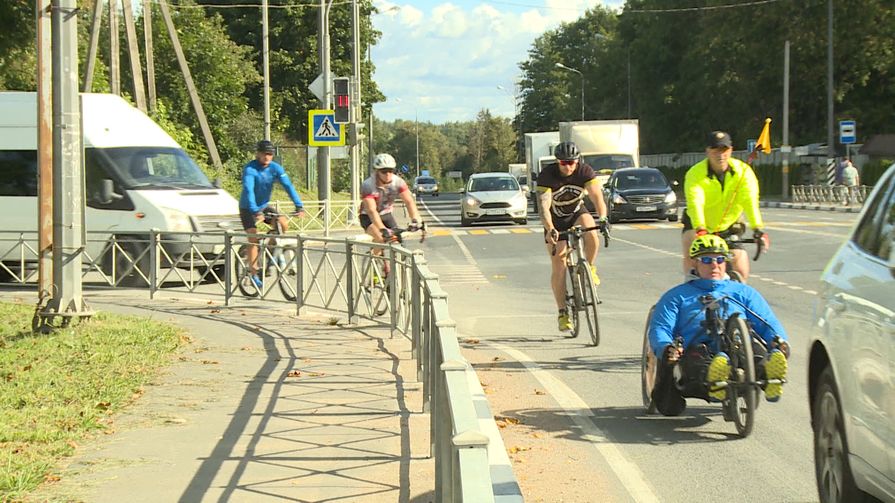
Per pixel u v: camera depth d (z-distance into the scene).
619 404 13.72
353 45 57.53
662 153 124.06
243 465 10.86
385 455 11.26
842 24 90.50
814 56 92.31
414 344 17.48
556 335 20.08
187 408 13.57
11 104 31.16
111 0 49.84
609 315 22.72
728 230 14.83
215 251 27.58
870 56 90.56
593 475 10.48
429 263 36.53
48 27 20.62
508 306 25.06
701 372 11.87
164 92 72.94
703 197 14.50
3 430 11.90
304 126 110.94
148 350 17.64
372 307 21.67
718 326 11.90
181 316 22.88
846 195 69.88
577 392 14.52
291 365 16.81
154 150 31.56
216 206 30.80
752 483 10.16
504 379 15.48
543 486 10.12
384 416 13.20
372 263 21.64
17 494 9.70
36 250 30.62
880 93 97.12
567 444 11.71
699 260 12.16
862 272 8.30
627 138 66.94
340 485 10.10
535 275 32.25
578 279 18.94
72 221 19.70
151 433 12.23
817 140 97.38
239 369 16.41
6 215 30.92
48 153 20.34
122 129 31.39
